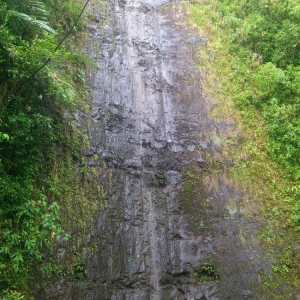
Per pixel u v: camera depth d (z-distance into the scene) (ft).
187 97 21.98
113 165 17.60
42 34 16.94
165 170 18.56
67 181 15.74
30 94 15.38
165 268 15.37
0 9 14.67
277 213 17.40
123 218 16.15
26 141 14.49
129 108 20.45
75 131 17.37
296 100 20.80
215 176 18.60
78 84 19.52
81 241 14.64
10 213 12.78
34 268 12.96
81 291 13.57
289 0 25.98
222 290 14.98
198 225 16.76
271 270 15.65
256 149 19.86
